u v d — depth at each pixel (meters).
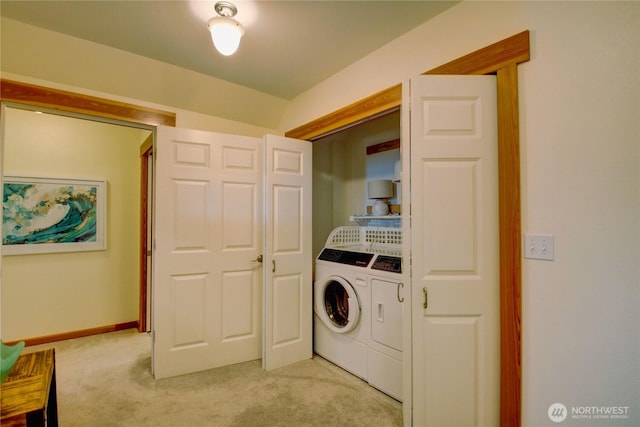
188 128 2.65
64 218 3.12
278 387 2.23
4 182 2.85
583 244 1.33
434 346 1.61
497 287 1.58
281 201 2.61
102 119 2.28
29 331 2.96
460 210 1.60
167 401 2.04
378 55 2.16
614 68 1.26
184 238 2.40
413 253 1.62
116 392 2.14
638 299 1.21
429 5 1.73
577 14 1.35
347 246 3.00
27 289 2.95
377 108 2.12
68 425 1.79
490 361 1.58
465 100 1.62
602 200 1.29
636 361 1.22
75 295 3.18
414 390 1.63
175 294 2.37
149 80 2.37
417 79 1.63
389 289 2.16
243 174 2.64
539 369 1.44
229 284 2.57
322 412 1.94
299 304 2.69
